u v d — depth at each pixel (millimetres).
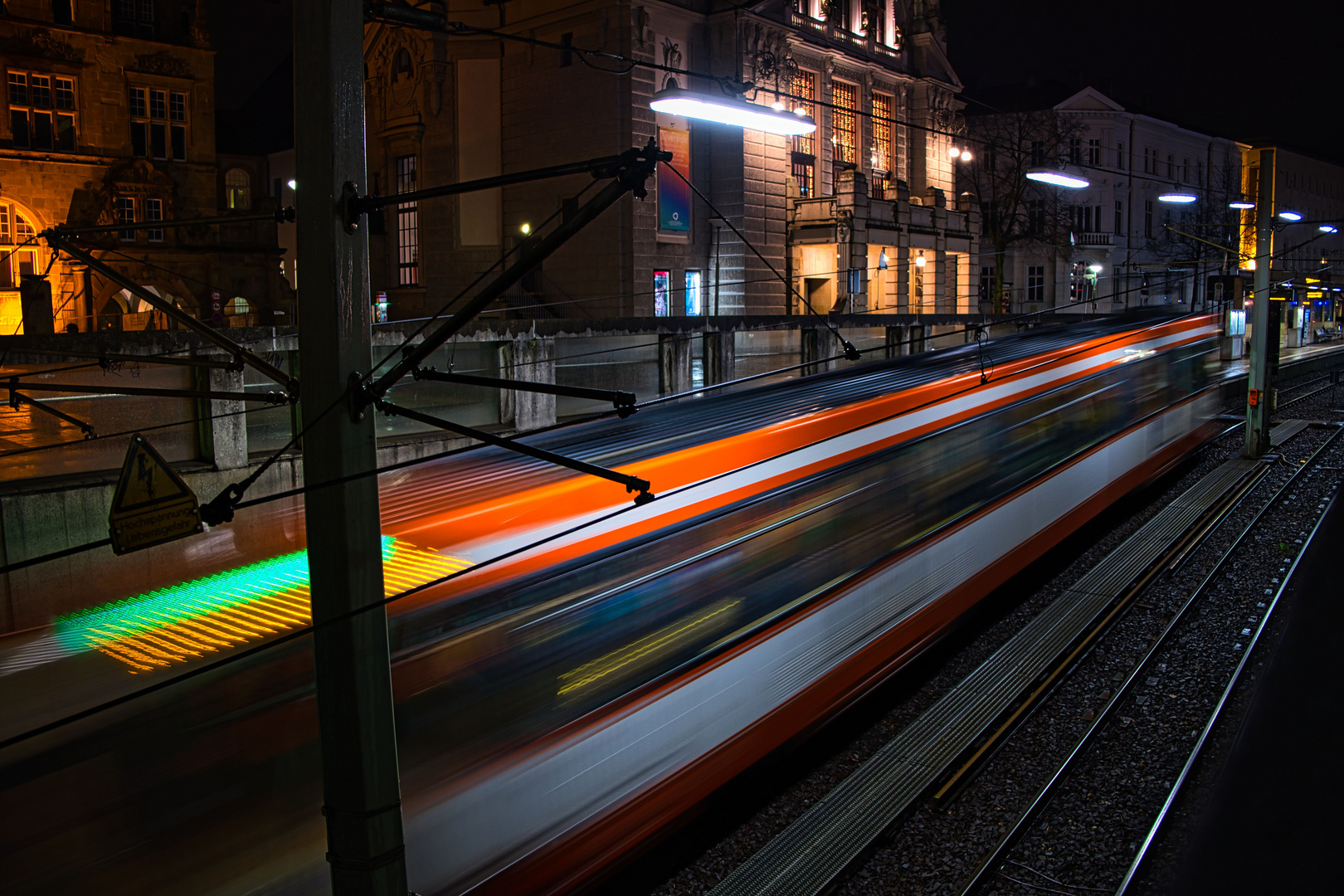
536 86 31719
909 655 10211
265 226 35562
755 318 21609
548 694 6348
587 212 4488
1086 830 8055
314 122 4621
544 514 6938
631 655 7000
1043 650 11625
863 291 35781
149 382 11852
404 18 5434
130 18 32031
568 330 16906
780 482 8938
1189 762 8805
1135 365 18453
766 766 8031
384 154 35375
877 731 9891
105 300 31141
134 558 10117
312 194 4660
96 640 5492
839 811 8188
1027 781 8828
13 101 29672
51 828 4359
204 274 33844
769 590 8422
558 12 30562
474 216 33250
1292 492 19562
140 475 4766
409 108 33969
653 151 4422
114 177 31203
